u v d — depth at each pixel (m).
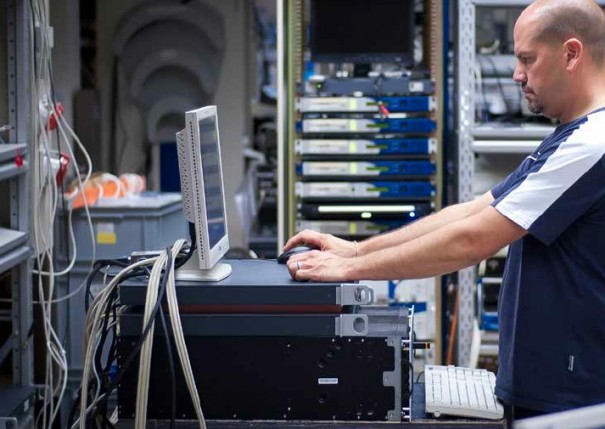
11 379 3.46
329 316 2.31
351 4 4.93
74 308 4.39
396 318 2.46
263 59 6.29
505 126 4.75
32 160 3.46
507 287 2.48
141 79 5.98
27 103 3.33
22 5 3.29
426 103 4.77
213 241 2.40
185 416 2.35
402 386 2.35
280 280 2.39
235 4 5.98
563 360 2.35
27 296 3.36
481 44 5.27
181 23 5.98
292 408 2.34
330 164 4.78
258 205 6.27
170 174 6.08
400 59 4.95
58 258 4.30
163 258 2.38
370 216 4.79
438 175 4.81
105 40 5.98
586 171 2.26
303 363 2.33
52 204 3.63
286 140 4.88
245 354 2.34
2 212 3.45
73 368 4.26
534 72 2.36
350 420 2.34
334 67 5.27
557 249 2.35
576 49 2.32
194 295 2.31
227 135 6.06
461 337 4.67
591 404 2.33
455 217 2.68
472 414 2.37
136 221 4.40
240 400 2.34
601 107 2.34
